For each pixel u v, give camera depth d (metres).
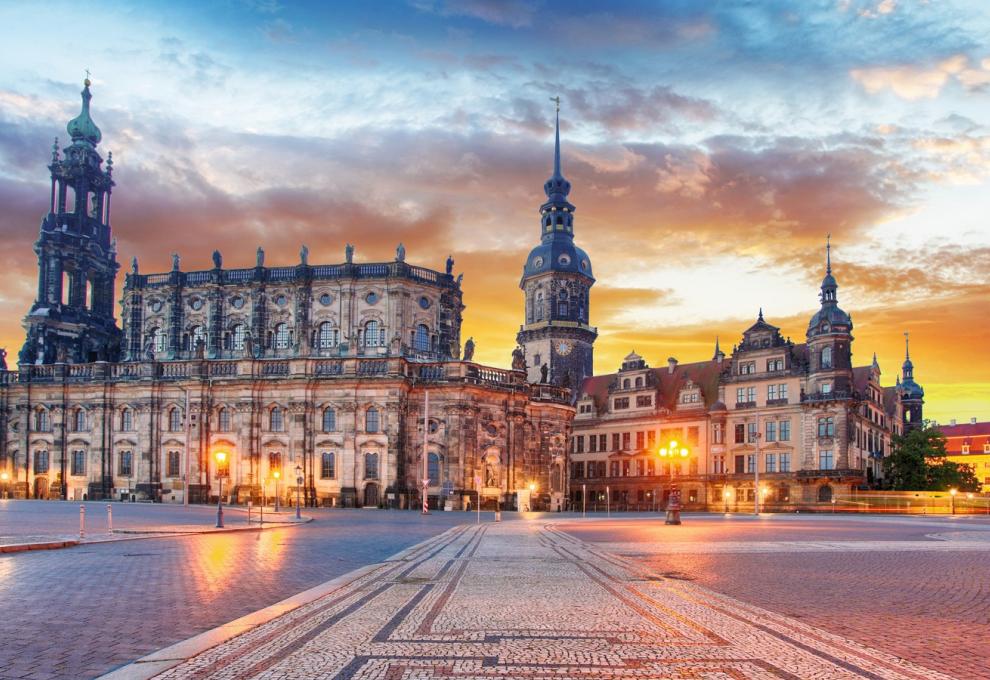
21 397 106.38
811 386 114.88
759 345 122.94
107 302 124.81
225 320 109.94
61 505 82.31
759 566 27.56
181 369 101.00
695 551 33.84
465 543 38.59
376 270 106.25
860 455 116.81
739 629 15.62
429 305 109.00
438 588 21.33
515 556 31.25
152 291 112.56
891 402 138.75
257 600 19.27
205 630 15.61
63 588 21.00
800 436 115.56
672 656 13.30
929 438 120.56
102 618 16.78
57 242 117.56
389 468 93.62
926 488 118.12
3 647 14.12
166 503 94.38
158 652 13.48
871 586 22.30
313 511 80.06
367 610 17.64
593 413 142.38
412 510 89.62
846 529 54.56
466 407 95.81
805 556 31.64
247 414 96.94
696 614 17.30
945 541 41.88
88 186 122.25
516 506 98.62
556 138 157.75
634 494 133.62
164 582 22.31
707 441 125.81
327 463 95.44
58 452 104.50
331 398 95.75
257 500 95.62
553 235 153.25
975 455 193.75
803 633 15.33
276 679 11.85
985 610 18.33
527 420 107.25
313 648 13.80
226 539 39.34
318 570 25.80
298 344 105.62
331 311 106.81
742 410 122.44
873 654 13.62
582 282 151.50
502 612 17.44
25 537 36.72
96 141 123.25
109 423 102.81
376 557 30.55
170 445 100.31
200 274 111.81
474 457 96.12
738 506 119.12
